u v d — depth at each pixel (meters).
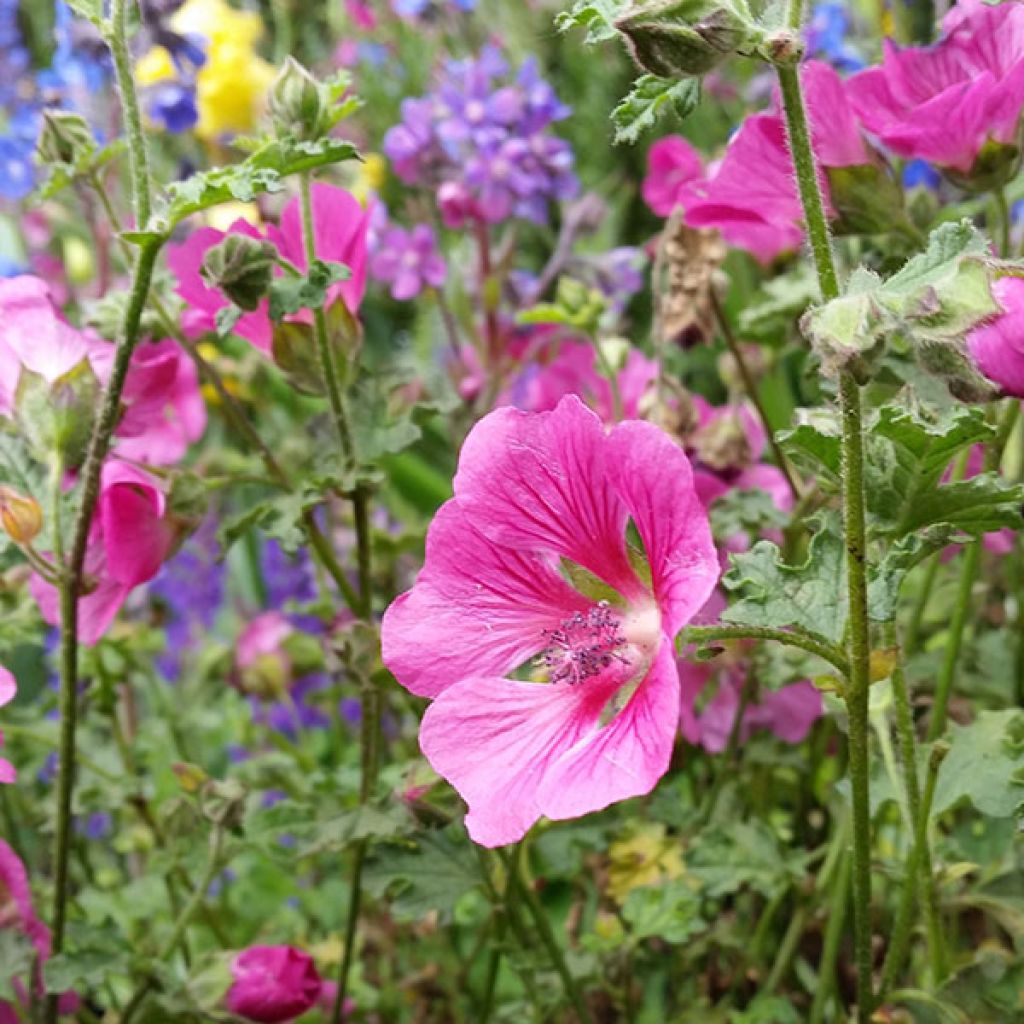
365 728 0.21
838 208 0.21
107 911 0.27
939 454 0.16
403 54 0.56
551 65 0.57
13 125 0.35
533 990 0.22
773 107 0.21
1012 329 0.14
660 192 0.27
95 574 0.21
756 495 0.23
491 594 0.17
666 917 0.22
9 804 0.29
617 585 0.17
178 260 0.21
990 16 0.20
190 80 0.35
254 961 0.21
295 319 0.22
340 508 0.35
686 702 0.25
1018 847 0.23
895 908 0.25
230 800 0.22
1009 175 0.20
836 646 0.16
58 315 0.20
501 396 0.35
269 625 0.30
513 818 0.16
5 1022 0.24
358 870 0.22
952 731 0.20
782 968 0.23
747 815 0.26
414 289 0.35
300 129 0.20
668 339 0.26
